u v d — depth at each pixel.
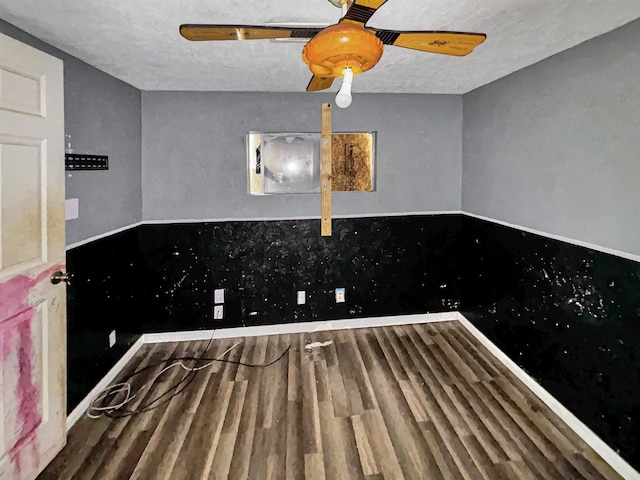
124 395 2.65
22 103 1.76
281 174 3.52
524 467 2.00
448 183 3.74
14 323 1.74
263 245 3.55
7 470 1.71
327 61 1.27
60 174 2.03
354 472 1.98
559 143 2.39
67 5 1.63
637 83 1.83
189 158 3.39
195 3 1.61
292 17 1.73
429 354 3.21
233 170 3.45
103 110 2.69
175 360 3.14
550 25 1.89
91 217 2.55
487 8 1.69
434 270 3.82
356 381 2.81
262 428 2.31
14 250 1.73
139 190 3.30
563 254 2.38
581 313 2.23
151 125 3.32
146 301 3.44
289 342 3.46
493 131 3.15
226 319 3.55
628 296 1.91
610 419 2.02
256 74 2.76
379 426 2.32
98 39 2.04
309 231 3.60
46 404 1.97
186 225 3.44
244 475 1.96
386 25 1.85
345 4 1.44
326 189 3.56
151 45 2.13
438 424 2.33
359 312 3.74
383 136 3.61
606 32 1.99
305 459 2.07
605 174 2.04
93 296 2.57
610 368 2.02
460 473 1.96
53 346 2.01
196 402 2.57
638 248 1.85
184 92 3.34
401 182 3.68
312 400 2.59
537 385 2.62
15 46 1.70
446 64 2.60
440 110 3.66
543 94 2.52
